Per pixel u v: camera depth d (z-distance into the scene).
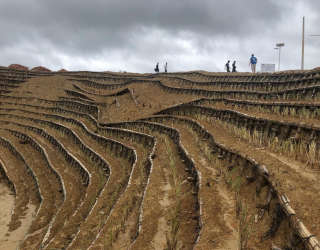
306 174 11.92
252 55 42.28
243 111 24.39
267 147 17.08
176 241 10.77
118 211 15.25
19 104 59.56
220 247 9.30
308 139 15.23
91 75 72.50
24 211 26.00
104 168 27.17
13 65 88.44
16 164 37.53
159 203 14.55
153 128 31.53
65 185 27.12
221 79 44.56
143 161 23.05
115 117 40.59
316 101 21.33
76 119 45.12
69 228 17.33
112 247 12.01
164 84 49.16
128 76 66.88
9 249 20.25
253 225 10.30
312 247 7.15
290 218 8.62
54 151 37.38
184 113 33.22
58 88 66.19
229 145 18.20
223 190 13.84
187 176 17.59
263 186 12.10
